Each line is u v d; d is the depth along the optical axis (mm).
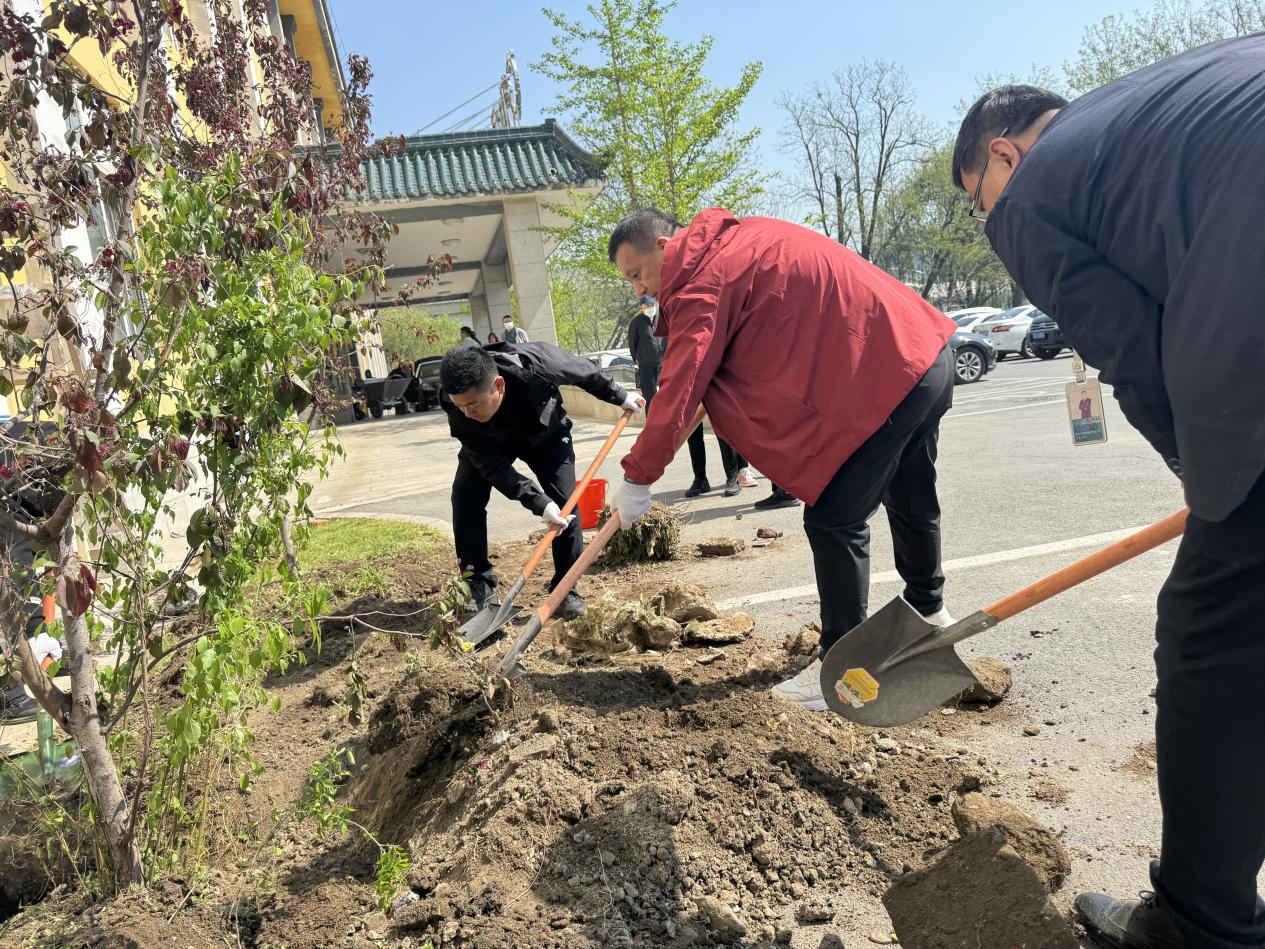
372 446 17062
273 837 3316
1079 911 2230
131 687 2803
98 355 2527
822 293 3012
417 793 3402
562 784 2818
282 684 4574
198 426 2648
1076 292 1870
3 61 2682
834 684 2824
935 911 2094
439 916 2430
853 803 2775
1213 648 1794
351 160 6098
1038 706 3342
